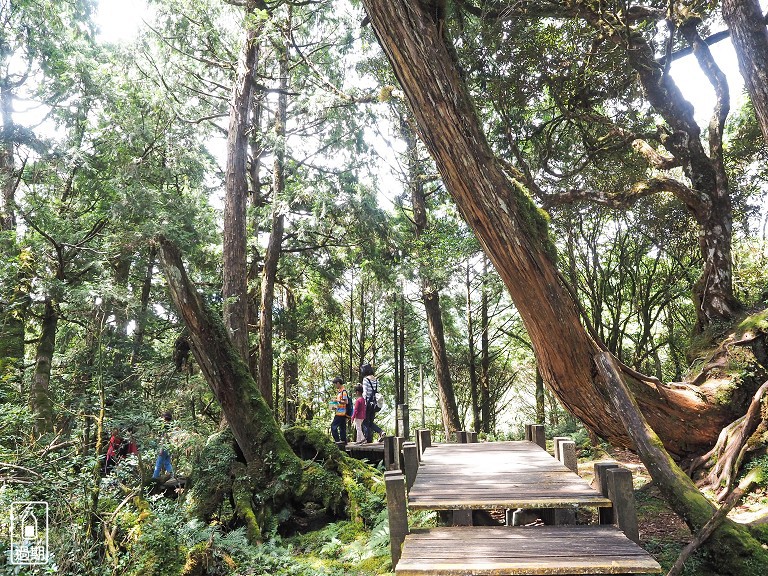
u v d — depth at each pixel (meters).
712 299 10.57
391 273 19.36
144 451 7.61
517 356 26.36
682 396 8.52
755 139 14.19
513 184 5.60
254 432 9.46
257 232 20.70
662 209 14.84
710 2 10.91
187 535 6.16
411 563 3.78
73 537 5.31
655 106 11.37
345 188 17.70
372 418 13.03
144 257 15.08
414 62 4.92
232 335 12.38
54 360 16.22
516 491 5.09
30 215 14.19
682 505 4.97
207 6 15.65
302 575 6.46
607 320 19.81
